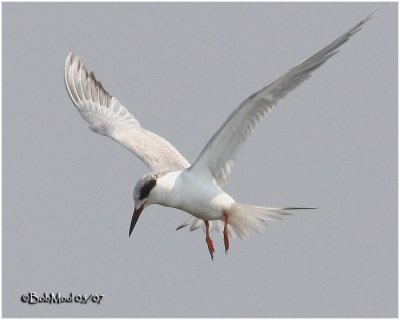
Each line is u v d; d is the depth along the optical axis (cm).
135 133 1603
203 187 1420
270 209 1433
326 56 1327
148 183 1418
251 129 1394
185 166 1544
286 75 1330
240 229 1490
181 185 1420
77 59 1658
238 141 1409
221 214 1443
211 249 1512
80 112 1628
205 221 1513
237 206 1451
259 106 1377
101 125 1608
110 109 1655
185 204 1427
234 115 1364
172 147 1596
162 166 1519
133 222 1421
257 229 1483
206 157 1419
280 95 1364
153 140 1593
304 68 1336
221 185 1445
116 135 1585
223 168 1430
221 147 1415
